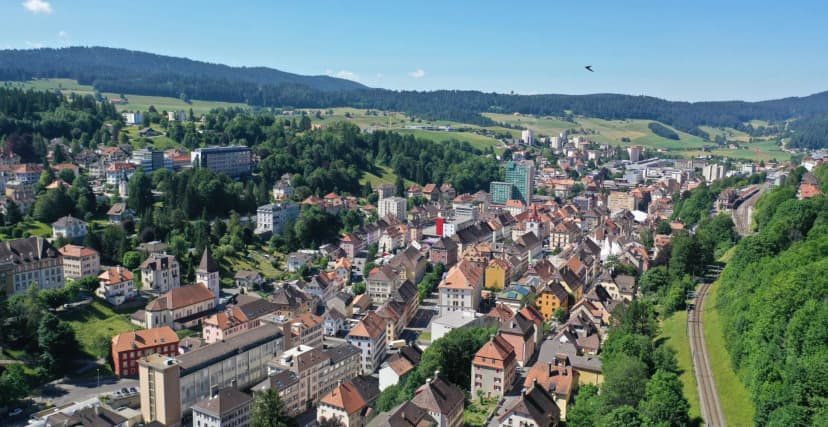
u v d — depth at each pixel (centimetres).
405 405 17788
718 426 16550
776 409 15075
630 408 15850
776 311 18212
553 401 18688
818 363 14625
